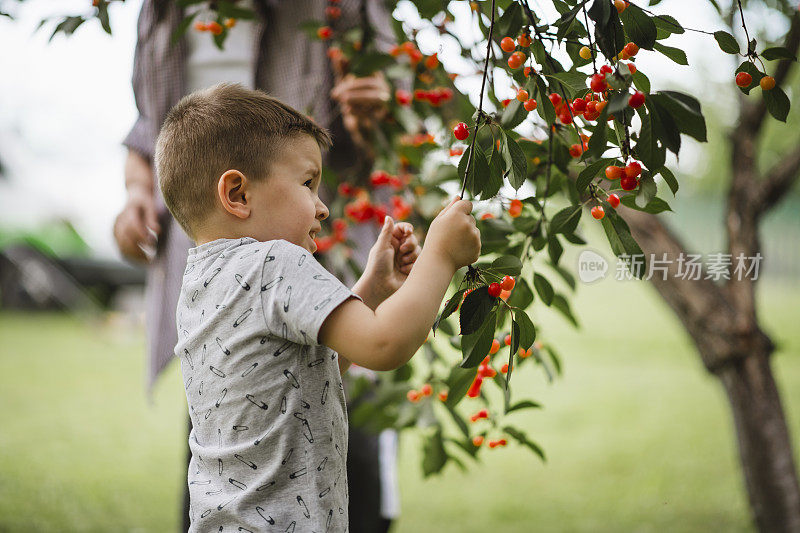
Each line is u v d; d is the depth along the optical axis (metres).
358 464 2.04
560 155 1.24
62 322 8.98
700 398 5.37
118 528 3.13
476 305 0.97
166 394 5.84
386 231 1.24
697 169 7.58
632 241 1.02
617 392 5.61
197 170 1.16
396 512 2.12
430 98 1.77
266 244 1.10
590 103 0.96
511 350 1.03
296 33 1.90
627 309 9.98
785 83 2.00
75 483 3.66
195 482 1.11
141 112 2.05
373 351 1.00
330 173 1.82
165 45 1.91
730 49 0.98
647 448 4.24
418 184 1.84
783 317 8.74
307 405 1.07
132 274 9.17
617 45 0.91
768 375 2.12
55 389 5.77
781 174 2.16
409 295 1.02
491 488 3.73
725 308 2.13
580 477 3.82
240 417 1.07
